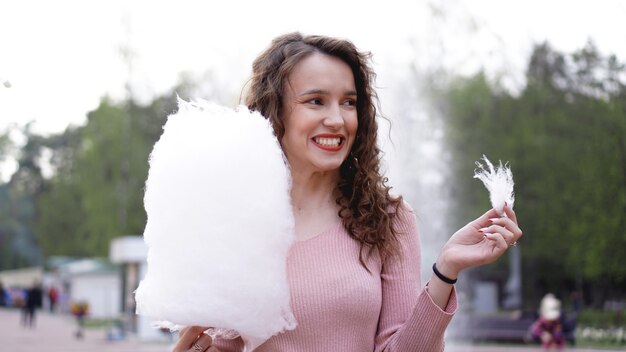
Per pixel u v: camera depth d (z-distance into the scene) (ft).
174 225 6.85
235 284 6.77
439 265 7.62
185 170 6.91
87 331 97.86
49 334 90.02
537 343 68.54
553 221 91.61
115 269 135.44
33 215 273.13
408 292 8.13
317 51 8.12
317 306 7.57
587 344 68.13
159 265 6.87
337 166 8.02
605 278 81.66
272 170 7.02
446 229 86.79
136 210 134.31
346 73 8.14
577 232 70.95
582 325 76.95
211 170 6.88
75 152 191.42
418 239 8.58
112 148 136.36
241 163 6.93
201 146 6.96
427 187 85.05
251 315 6.85
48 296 169.99
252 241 6.84
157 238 6.89
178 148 7.02
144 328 75.36
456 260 7.48
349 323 7.67
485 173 7.61
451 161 92.43
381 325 8.07
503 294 110.93
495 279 111.55
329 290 7.63
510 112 100.83
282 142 8.16
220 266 6.77
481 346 65.05
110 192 135.13
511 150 97.25
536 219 97.71
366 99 8.57
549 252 102.78
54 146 279.08
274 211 6.92
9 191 276.21
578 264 83.10
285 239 7.00
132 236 134.92
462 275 81.97
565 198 84.07
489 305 110.22
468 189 92.79
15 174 280.72
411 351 7.64
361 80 8.46
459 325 71.46
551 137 94.89
